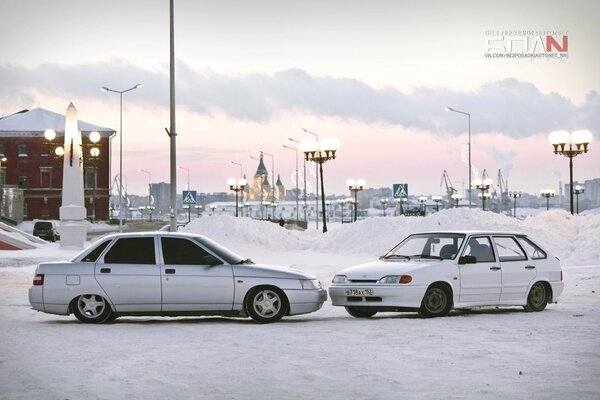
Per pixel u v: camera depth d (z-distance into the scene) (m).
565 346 13.95
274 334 15.84
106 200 129.88
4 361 12.65
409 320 18.09
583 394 10.00
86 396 10.05
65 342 14.77
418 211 86.00
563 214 44.78
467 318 18.50
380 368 11.91
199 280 17.72
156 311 17.77
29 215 129.12
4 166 129.12
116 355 13.23
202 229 51.53
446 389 10.34
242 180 83.50
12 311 20.64
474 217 44.38
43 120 131.25
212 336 15.57
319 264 37.59
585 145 52.34
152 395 10.11
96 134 58.97
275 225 54.41
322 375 11.39
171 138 34.09
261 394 10.15
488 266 19.34
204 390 10.41
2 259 40.59
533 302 20.08
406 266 18.64
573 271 32.94
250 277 17.86
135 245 17.98
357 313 19.33
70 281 17.75
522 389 10.30
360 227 49.53
